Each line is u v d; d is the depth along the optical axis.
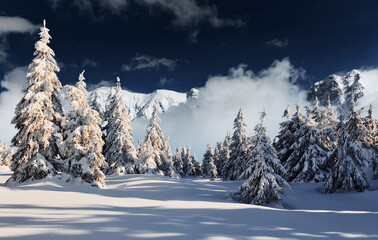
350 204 17.28
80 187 17.44
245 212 8.39
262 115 16.22
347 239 5.43
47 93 20.33
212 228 5.87
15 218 6.29
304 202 17.39
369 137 32.25
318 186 25.70
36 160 18.66
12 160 19.34
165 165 42.62
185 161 85.12
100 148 19.66
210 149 66.44
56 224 5.71
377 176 26.19
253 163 16.27
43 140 19.23
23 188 15.62
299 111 33.66
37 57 21.05
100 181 19.16
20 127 20.14
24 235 4.77
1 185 18.28
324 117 34.72
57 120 22.05
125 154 34.97
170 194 15.45
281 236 5.43
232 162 41.69
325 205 16.81
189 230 5.58
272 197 15.37
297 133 32.09
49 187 16.25
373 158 26.64
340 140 23.89
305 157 29.50
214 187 21.89
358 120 30.80
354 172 21.92
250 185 15.62
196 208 9.24
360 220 7.57
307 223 6.91
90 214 7.09
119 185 21.06
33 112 19.12
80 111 20.33
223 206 10.16
